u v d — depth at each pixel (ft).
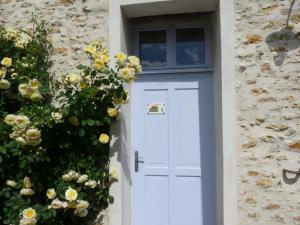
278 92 10.14
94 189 10.73
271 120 10.11
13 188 10.28
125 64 10.31
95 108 10.57
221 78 10.37
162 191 12.10
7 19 12.52
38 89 10.47
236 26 10.50
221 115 10.39
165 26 12.42
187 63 12.40
